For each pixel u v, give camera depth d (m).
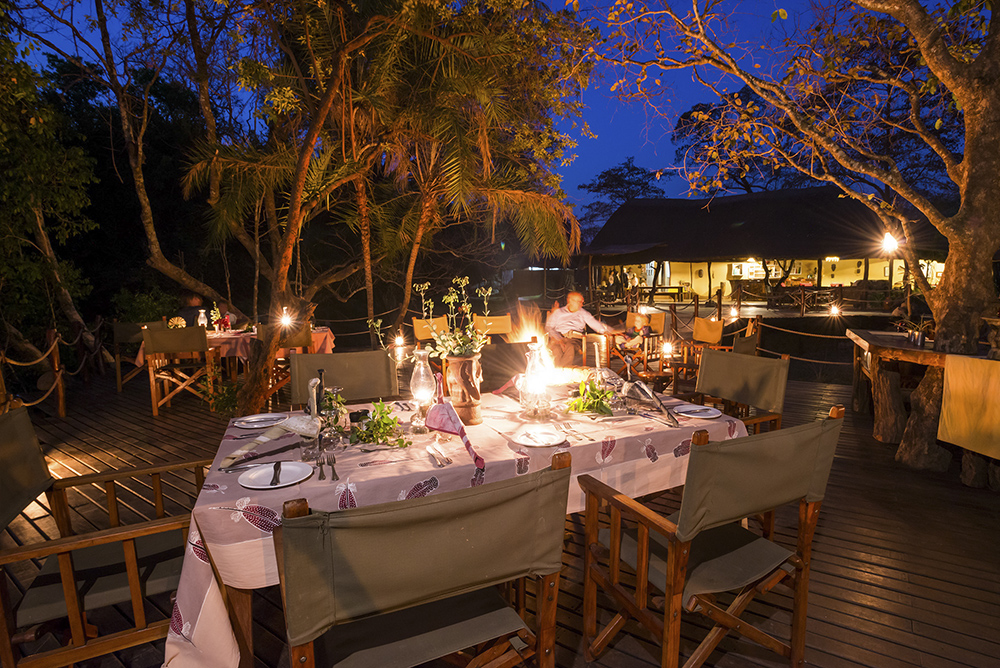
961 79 4.34
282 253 5.28
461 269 17.83
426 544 1.46
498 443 2.42
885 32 5.09
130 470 2.40
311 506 1.92
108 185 12.67
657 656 2.38
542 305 19.81
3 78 6.61
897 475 4.53
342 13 5.23
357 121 7.06
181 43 8.33
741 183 22.77
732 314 11.60
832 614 2.67
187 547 1.81
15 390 8.65
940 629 2.55
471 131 7.33
